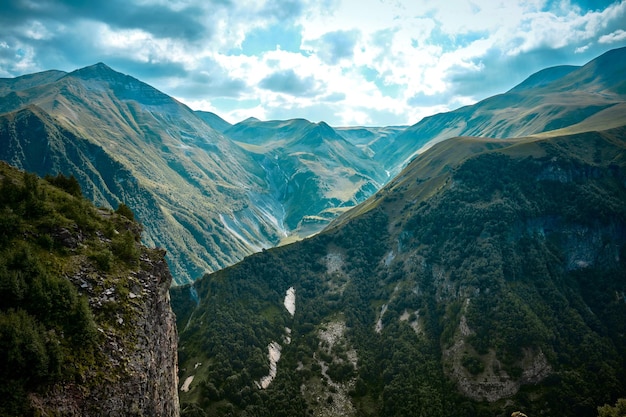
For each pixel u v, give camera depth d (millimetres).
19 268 37531
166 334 51906
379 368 163250
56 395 33188
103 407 36156
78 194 62156
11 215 41562
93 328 38719
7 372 31016
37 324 35188
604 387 141250
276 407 138750
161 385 46438
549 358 148000
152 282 51094
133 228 58875
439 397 144250
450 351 161000
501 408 136875
